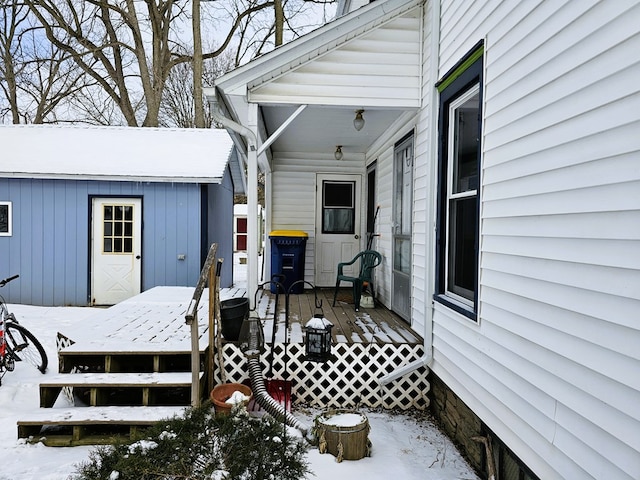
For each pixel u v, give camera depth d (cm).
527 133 208
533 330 200
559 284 182
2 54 1477
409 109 400
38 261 761
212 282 335
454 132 327
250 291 371
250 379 321
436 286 336
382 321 441
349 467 254
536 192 200
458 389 289
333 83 385
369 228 655
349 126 509
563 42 181
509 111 226
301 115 456
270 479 175
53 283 762
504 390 227
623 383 146
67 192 758
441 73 334
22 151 816
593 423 160
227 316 357
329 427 264
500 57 236
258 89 380
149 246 765
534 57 203
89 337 367
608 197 155
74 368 350
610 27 155
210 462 174
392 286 495
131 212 768
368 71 387
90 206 761
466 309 277
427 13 373
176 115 1945
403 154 462
